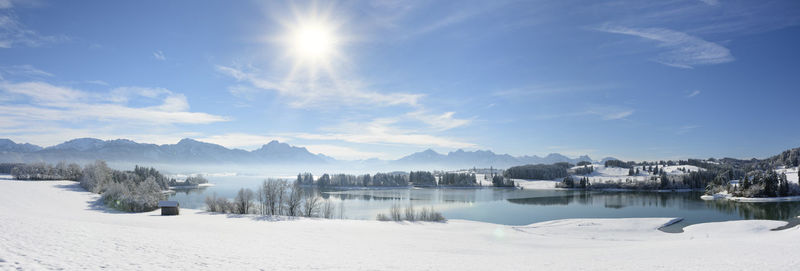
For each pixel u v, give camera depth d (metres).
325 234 52.59
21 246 18.97
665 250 34.16
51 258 16.77
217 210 106.00
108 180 178.38
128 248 21.55
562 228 82.62
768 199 177.25
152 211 109.88
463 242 50.25
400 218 98.12
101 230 29.38
